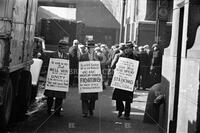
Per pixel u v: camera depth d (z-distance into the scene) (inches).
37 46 725.3
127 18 792.3
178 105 349.7
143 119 430.9
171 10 686.5
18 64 378.0
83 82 444.1
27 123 407.2
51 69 437.1
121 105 447.8
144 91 631.2
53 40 791.1
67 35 748.6
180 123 336.2
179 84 354.0
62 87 437.4
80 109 489.7
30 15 433.4
